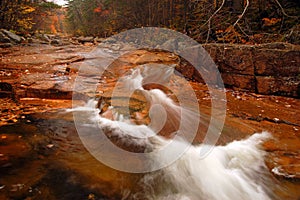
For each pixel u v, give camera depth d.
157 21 17.14
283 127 3.76
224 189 2.56
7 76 5.64
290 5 8.59
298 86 5.23
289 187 2.47
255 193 2.50
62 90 4.84
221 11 9.74
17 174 2.39
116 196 2.22
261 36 8.06
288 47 5.48
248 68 5.81
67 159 2.74
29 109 4.23
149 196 2.32
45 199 2.08
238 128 3.64
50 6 20.75
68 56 9.14
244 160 2.93
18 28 16.22
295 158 2.89
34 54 9.33
